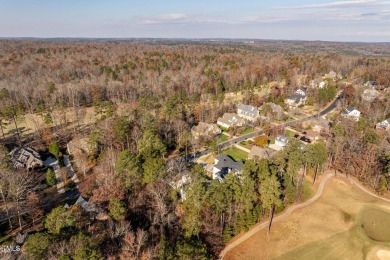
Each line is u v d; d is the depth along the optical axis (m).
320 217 53.94
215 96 118.75
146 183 53.97
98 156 74.25
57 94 110.06
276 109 111.75
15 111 92.69
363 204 58.06
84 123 96.56
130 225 44.44
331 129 90.00
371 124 96.62
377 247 46.62
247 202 46.78
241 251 45.44
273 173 50.62
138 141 70.56
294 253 45.28
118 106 108.50
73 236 36.66
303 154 57.06
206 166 71.00
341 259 44.34
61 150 80.81
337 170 71.50
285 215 54.34
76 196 59.34
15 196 51.75
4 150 67.44
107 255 36.56
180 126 84.94
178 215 46.97
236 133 94.31
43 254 34.06
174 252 38.56
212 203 44.62
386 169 63.28
